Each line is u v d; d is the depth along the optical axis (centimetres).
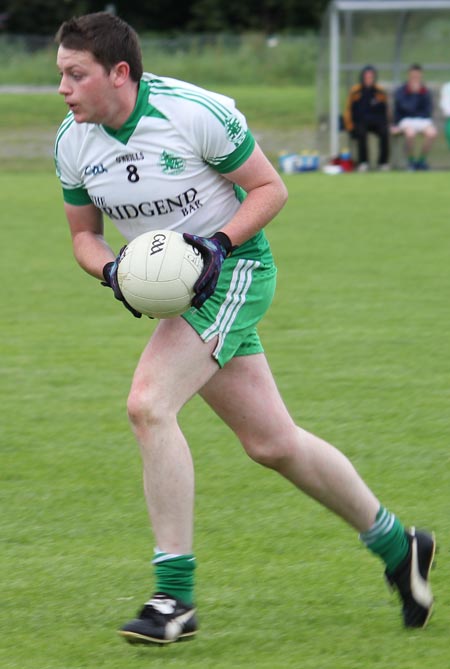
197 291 979
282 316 2592
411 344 2305
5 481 1524
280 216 4381
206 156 1003
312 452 1033
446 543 1287
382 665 962
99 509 1417
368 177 5841
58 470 1570
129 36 971
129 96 977
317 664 965
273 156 7088
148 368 995
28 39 10669
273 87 10319
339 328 2461
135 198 1011
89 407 1892
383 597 1132
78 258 1082
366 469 1555
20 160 6856
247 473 1550
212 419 1830
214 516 1379
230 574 1194
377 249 3556
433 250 3522
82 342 2384
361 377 2048
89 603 1121
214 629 1052
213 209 1030
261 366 1041
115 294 1012
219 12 14575
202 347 1001
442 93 6175
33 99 8838
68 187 1060
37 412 1862
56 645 1018
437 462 1583
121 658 988
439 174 5962
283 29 14562
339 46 6431
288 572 1199
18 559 1246
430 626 1057
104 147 1000
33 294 2934
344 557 1242
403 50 6438
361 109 6125
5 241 3862
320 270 3200
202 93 998
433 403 1878
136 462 1606
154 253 981
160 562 991
